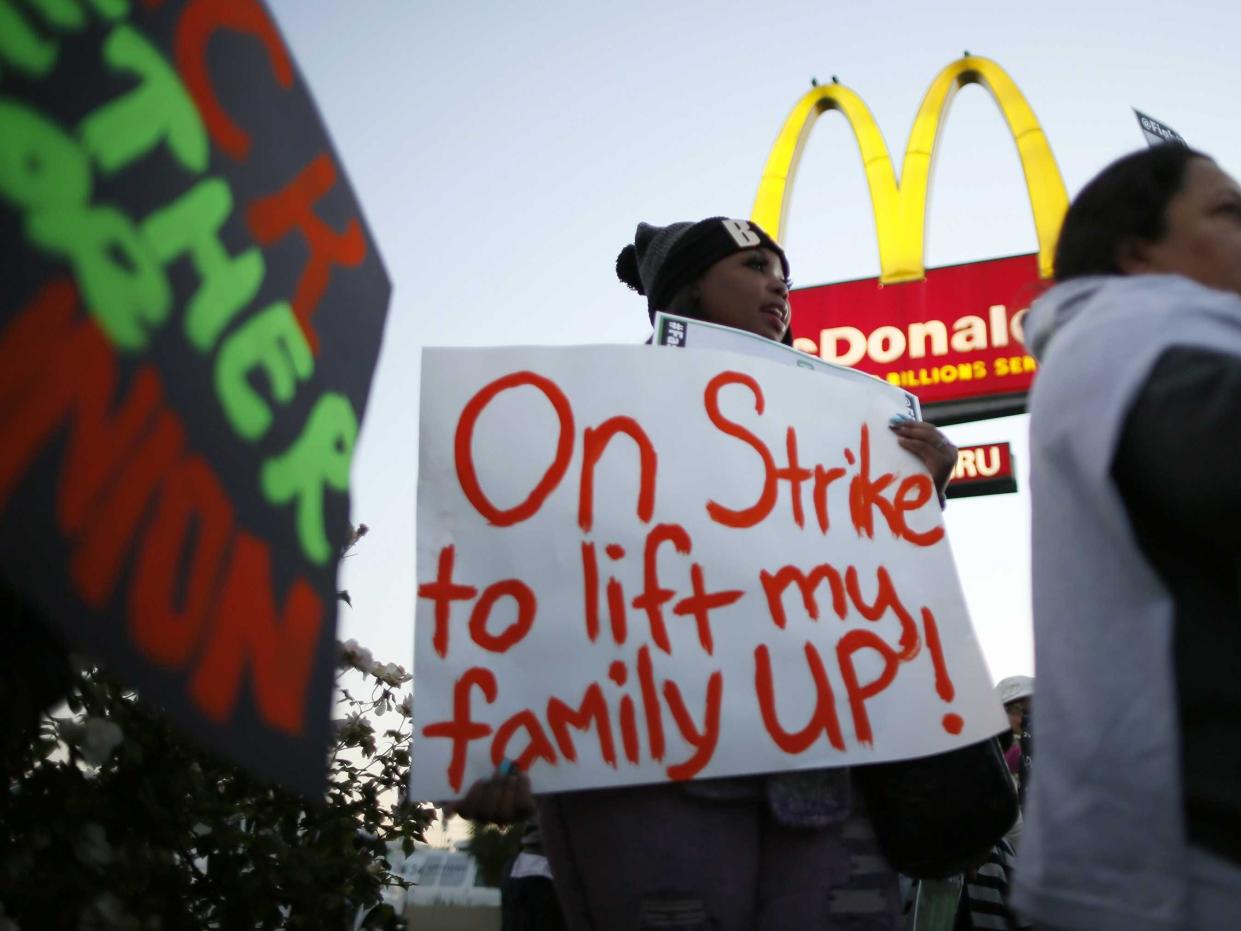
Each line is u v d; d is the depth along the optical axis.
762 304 2.39
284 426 1.27
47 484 0.94
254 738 1.14
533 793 1.76
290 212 1.35
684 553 1.94
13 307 0.94
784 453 2.09
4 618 1.35
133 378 1.05
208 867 2.41
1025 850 1.27
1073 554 1.28
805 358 2.31
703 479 2.01
